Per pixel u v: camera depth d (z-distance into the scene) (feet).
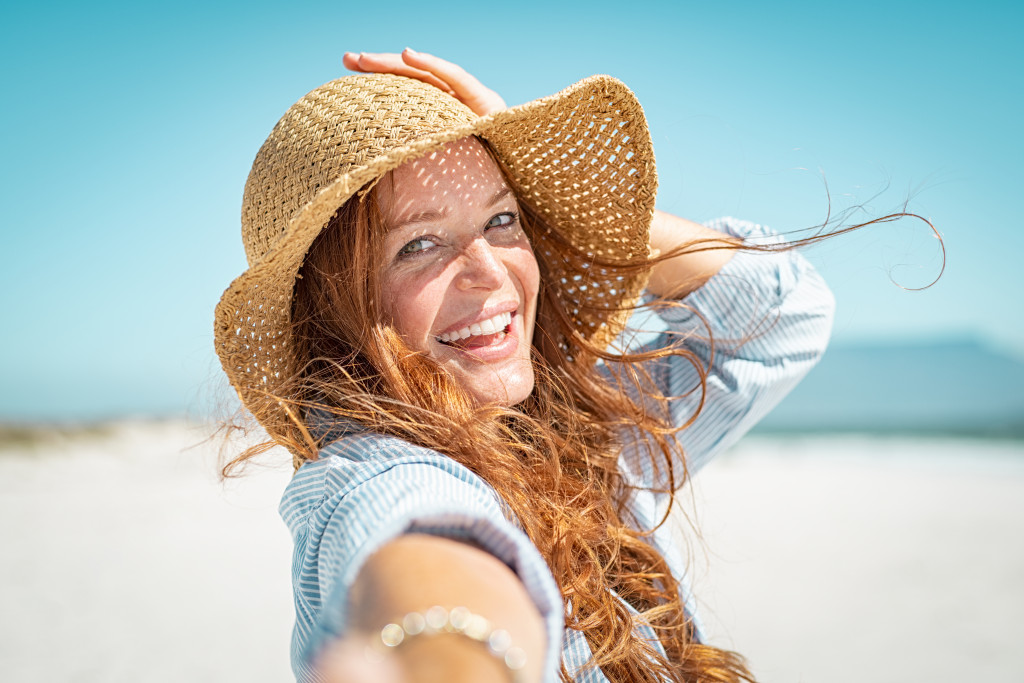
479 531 2.28
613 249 6.18
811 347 6.75
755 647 19.29
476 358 5.00
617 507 5.74
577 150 5.58
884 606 22.30
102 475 57.47
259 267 4.33
